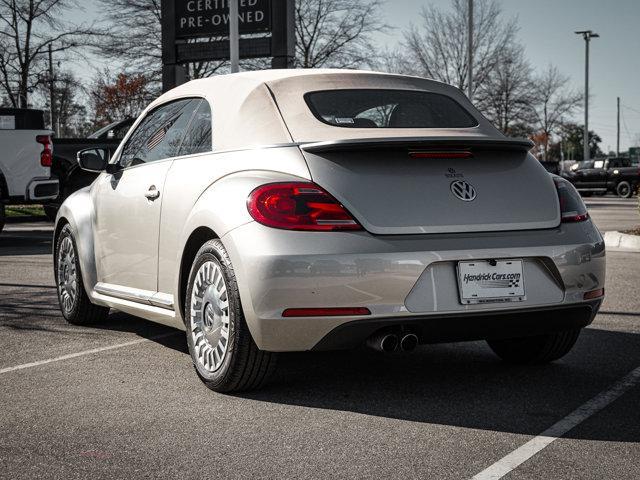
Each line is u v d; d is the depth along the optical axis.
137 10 28.77
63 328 5.86
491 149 4.06
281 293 3.63
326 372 4.54
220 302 4.03
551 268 3.96
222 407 3.86
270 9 18.28
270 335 3.70
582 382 4.32
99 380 4.38
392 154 3.85
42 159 12.81
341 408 3.84
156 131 5.09
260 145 4.06
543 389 4.18
